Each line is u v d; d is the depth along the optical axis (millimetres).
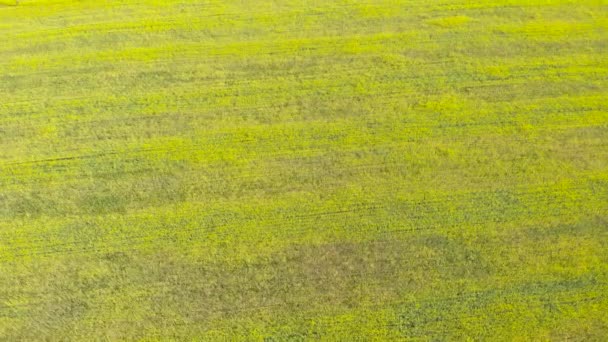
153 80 17344
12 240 13312
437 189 14234
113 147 15375
